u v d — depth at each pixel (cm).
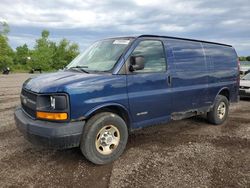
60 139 383
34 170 411
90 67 481
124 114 464
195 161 445
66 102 388
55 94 388
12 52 6431
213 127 662
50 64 8138
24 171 407
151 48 504
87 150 414
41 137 390
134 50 473
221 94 710
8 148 500
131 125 473
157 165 429
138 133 605
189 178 385
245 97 1109
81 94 398
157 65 508
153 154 476
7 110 870
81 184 369
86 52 547
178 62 548
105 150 435
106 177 389
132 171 408
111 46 498
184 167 422
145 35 502
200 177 388
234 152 486
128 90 455
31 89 427
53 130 381
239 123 704
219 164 433
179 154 476
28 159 452
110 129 438
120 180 379
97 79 421
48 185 366
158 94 500
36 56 7838
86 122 418
